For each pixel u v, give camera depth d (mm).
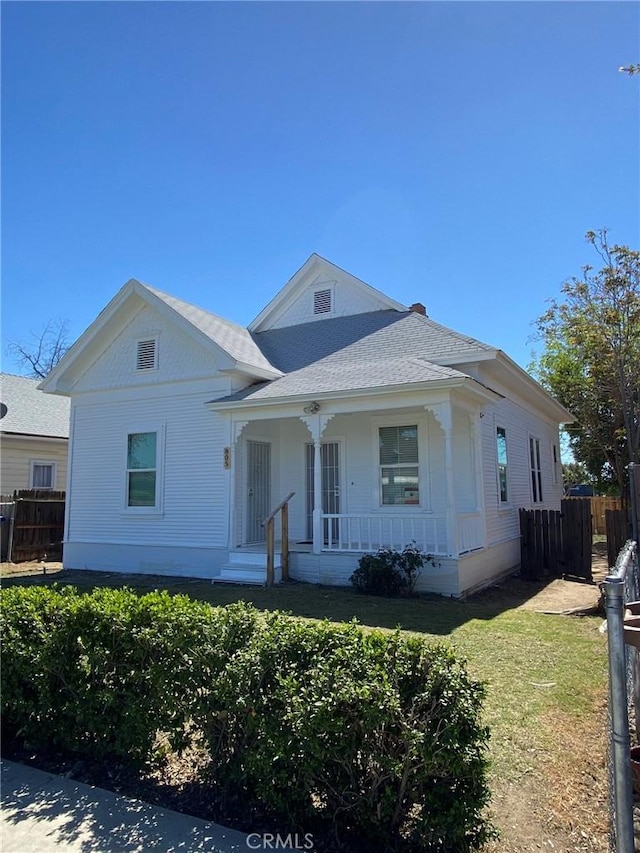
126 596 4082
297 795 2783
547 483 18734
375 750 2641
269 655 3109
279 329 16141
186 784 3396
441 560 9703
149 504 13266
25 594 4352
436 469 11453
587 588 11023
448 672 2719
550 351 28938
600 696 4719
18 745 4070
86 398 14461
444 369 10508
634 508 7332
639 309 18984
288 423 13594
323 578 10859
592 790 3221
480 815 2729
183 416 13016
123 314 13984
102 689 3656
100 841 2803
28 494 16969
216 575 12094
